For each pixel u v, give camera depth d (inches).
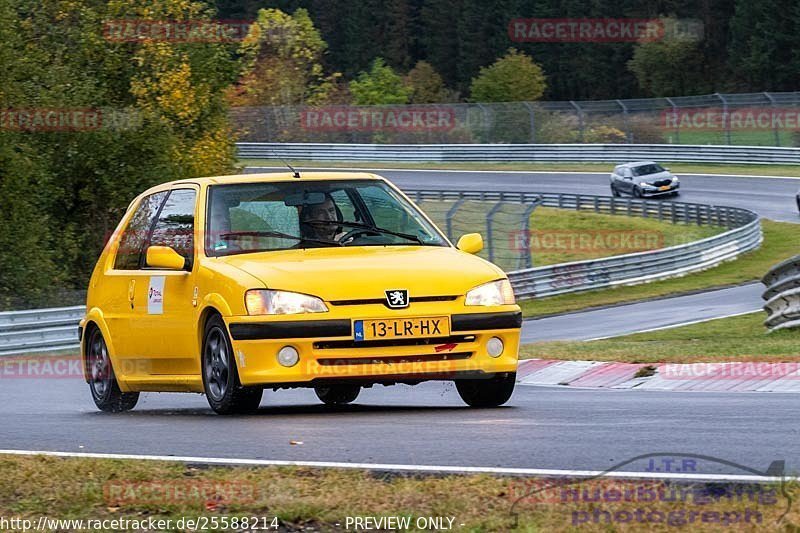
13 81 4185.5
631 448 788.0
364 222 1117.1
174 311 1095.6
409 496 647.1
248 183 1134.4
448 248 1111.6
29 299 4020.7
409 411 1055.6
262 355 980.6
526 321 3560.5
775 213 6299.2
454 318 1000.9
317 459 769.6
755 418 959.6
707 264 4862.2
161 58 4982.8
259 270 1016.2
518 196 6712.6
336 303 986.1
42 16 4874.5
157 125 4638.3
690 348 1752.0
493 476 687.1
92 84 4498.0
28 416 1163.3
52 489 707.4
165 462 765.9
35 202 4136.3
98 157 4525.1
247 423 968.9
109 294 1214.3
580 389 1416.1
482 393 1072.8
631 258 4463.6
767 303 2368.4
